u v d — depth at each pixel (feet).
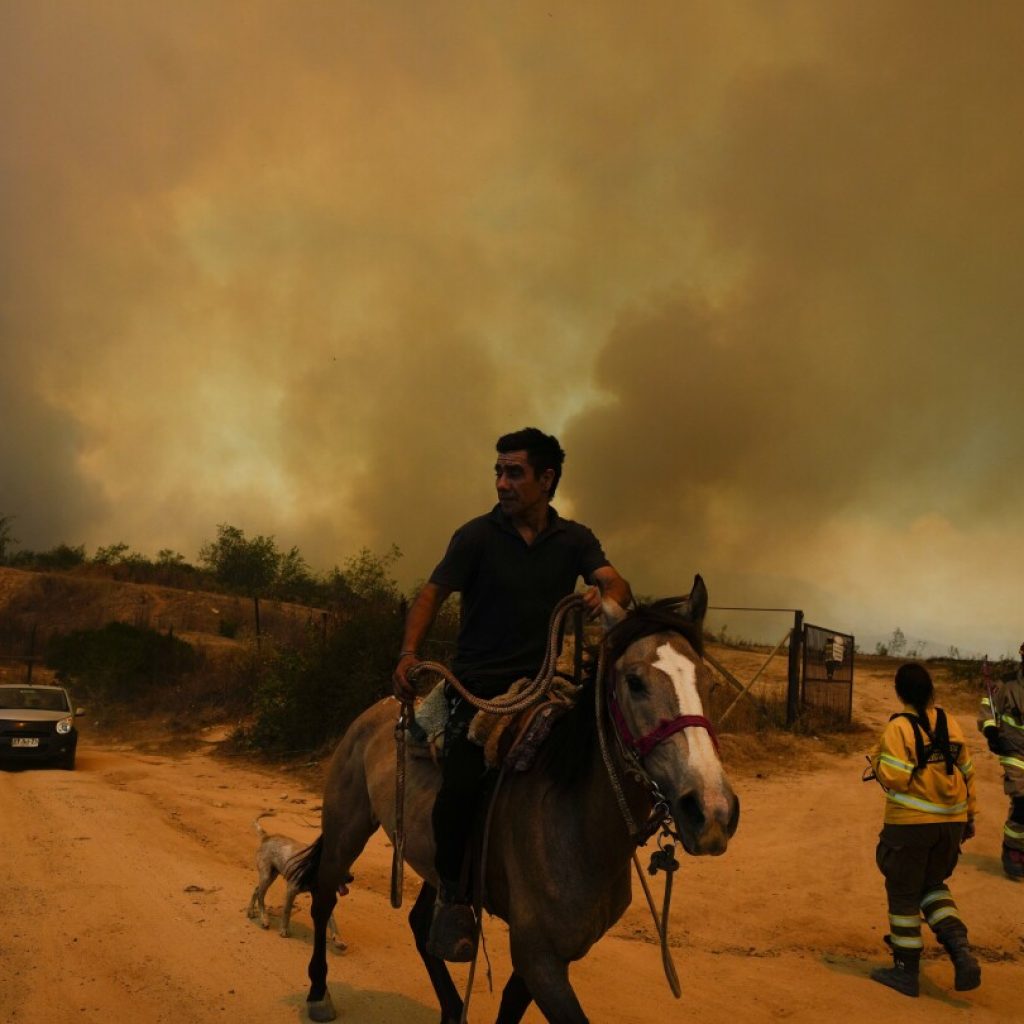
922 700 22.02
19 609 151.74
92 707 89.66
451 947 13.34
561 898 12.19
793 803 39.14
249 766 56.59
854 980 21.39
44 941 21.63
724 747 48.21
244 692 79.30
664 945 12.04
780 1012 19.26
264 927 23.48
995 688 30.94
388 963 21.17
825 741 52.19
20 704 60.49
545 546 14.26
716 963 22.15
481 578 14.24
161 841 33.55
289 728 59.11
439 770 14.73
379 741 17.13
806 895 27.81
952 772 21.35
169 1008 18.20
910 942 20.93
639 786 11.75
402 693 14.17
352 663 58.90
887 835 21.47
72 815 38.01
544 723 12.98
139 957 20.83
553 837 12.31
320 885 18.08
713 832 10.09
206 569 200.64
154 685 91.86
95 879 27.22
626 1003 19.12
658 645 11.55
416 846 14.80
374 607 61.98
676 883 28.84
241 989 19.26
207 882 27.66
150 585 165.37
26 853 30.32
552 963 12.28
